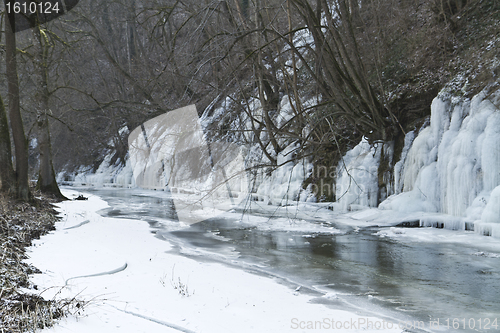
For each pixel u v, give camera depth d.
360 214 16.03
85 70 37.66
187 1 26.08
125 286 6.30
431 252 9.86
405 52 19.50
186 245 10.75
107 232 11.99
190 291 6.17
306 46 14.87
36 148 49.81
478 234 11.62
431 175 14.31
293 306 5.72
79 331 4.30
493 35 15.72
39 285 6.01
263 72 18.52
